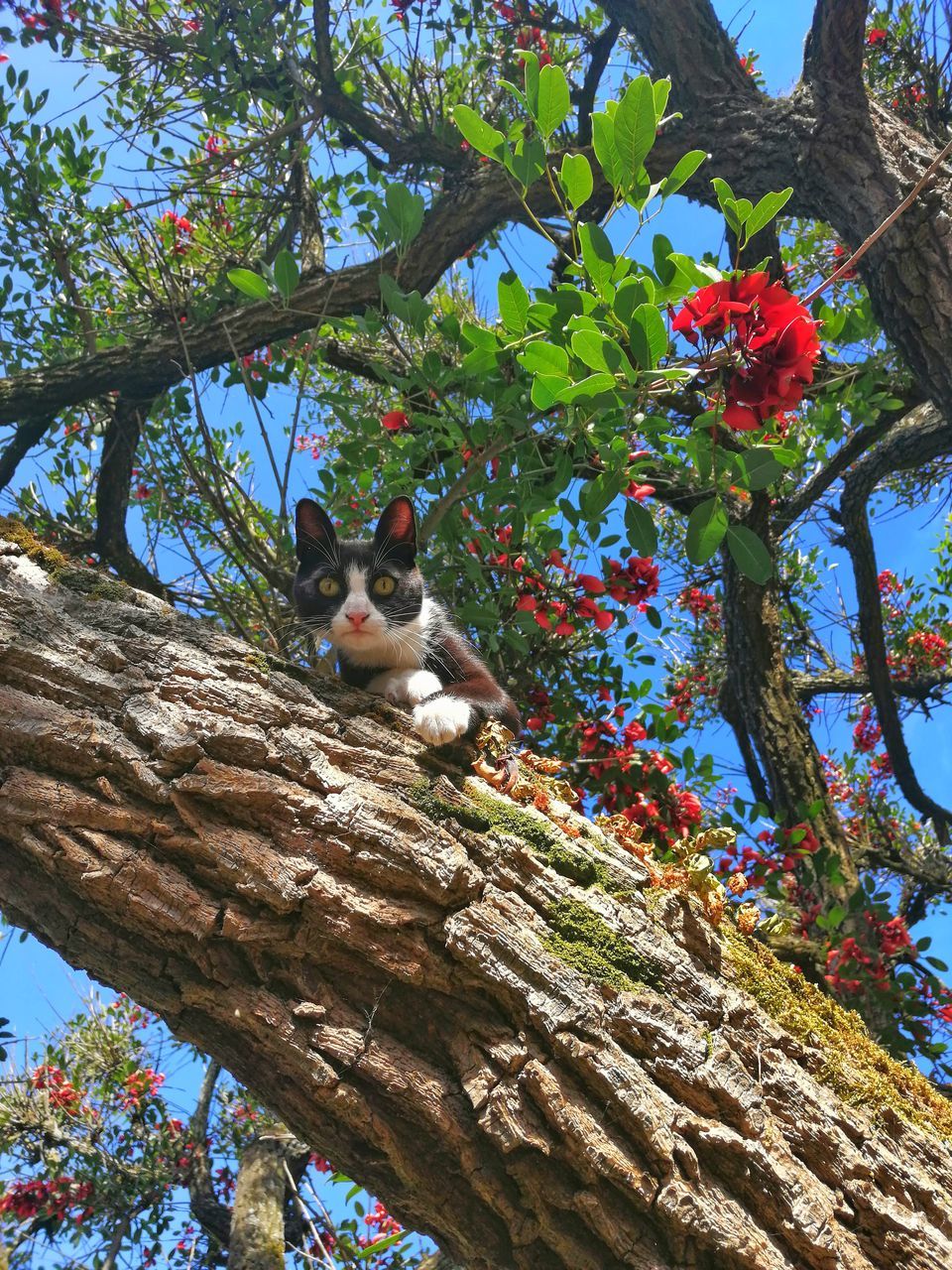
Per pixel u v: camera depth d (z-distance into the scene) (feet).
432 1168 1.53
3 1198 5.48
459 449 2.77
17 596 1.74
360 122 4.40
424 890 1.57
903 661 6.06
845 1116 1.56
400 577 2.45
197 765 1.60
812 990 1.77
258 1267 4.22
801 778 4.46
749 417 2.07
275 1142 5.16
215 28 4.20
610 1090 1.48
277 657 1.79
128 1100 5.89
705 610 5.47
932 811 5.50
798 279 4.86
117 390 4.08
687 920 1.65
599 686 3.49
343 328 2.84
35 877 1.64
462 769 1.75
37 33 4.27
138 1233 5.65
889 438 4.84
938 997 3.92
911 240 3.24
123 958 1.62
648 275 2.14
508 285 2.17
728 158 3.75
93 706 1.66
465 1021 1.55
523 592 3.11
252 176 4.77
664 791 3.28
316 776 1.63
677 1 3.94
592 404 2.05
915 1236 1.47
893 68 4.60
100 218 4.02
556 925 1.58
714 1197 1.46
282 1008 1.55
